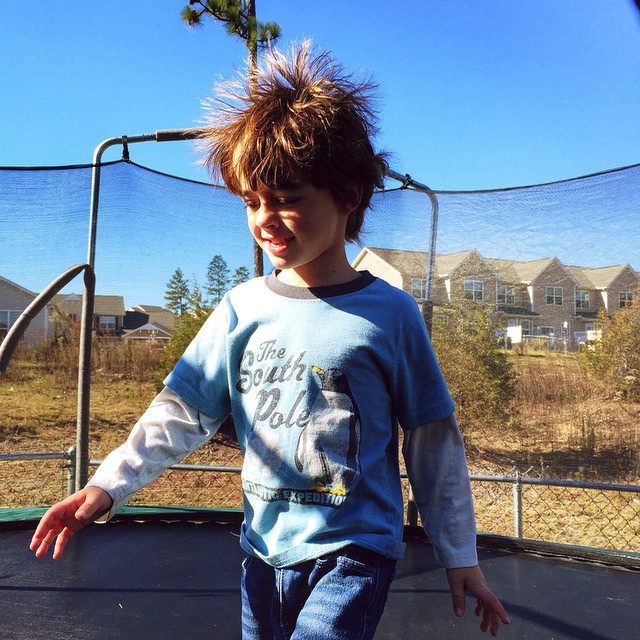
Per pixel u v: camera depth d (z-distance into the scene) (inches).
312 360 40.0
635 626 73.7
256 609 40.6
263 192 38.4
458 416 122.3
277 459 39.5
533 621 74.5
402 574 87.5
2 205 108.2
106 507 37.6
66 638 68.5
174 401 43.9
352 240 47.8
